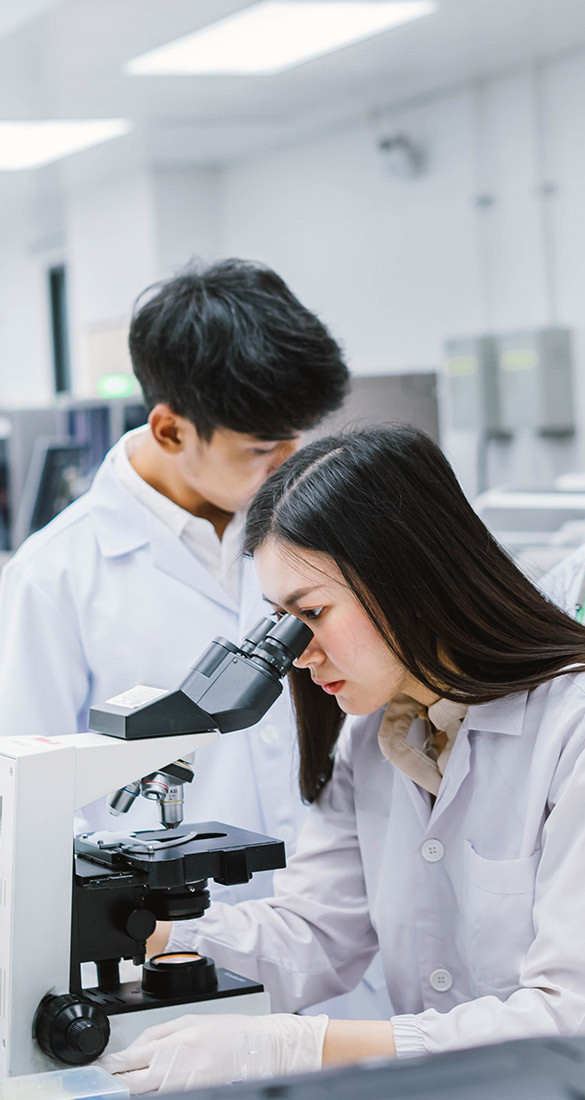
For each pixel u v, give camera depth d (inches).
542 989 42.4
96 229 295.3
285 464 47.4
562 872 43.4
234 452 60.2
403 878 52.4
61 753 39.3
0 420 208.8
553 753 46.1
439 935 51.4
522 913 46.8
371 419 54.8
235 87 208.7
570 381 196.9
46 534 65.2
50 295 359.9
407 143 219.5
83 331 301.1
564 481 123.9
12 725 59.8
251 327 57.6
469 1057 22.1
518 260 206.5
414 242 227.0
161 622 63.8
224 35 180.9
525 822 47.3
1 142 244.2
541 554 101.2
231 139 251.9
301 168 253.6
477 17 176.1
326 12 171.8
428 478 45.8
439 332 224.2
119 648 63.3
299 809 65.2
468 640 46.0
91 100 211.0
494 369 202.4
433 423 131.6
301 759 54.7
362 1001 63.3
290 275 261.6
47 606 62.2
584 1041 22.8
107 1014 41.1
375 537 44.3
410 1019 42.8
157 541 64.7
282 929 53.1
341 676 46.5
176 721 41.1
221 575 66.2
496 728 48.6
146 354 59.8
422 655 45.4
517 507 118.0
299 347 58.2
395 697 52.5
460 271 217.9
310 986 52.9
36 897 39.1
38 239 355.9
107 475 66.6
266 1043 40.8
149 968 43.9
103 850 43.6
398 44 188.4
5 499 208.4
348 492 44.6
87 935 41.6
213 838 45.2
